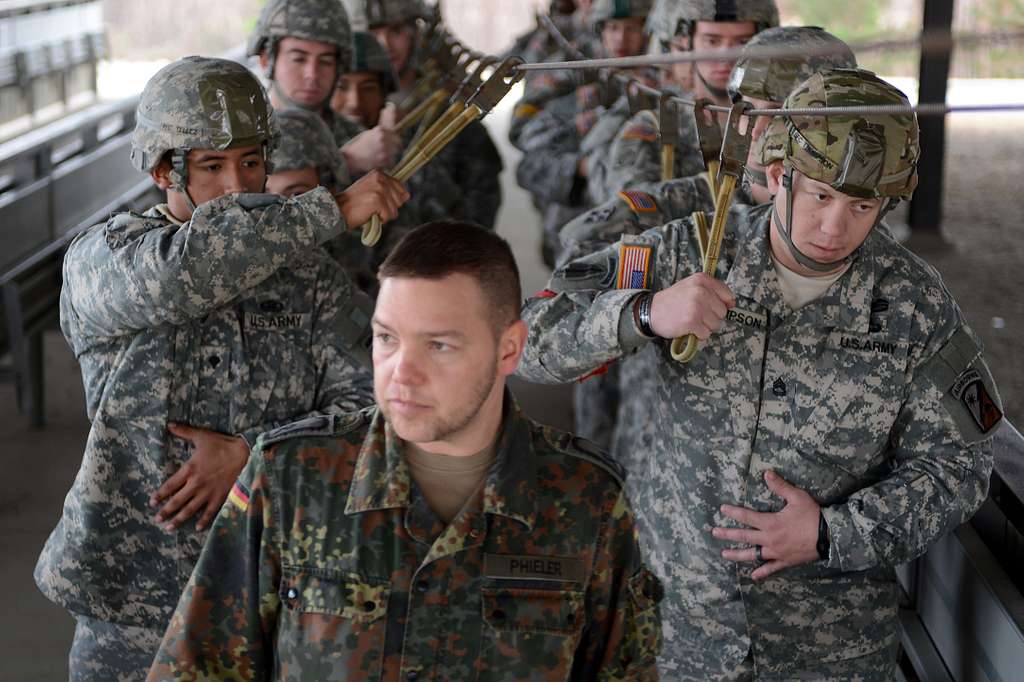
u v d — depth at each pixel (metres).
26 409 7.18
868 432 3.00
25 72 11.67
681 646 3.17
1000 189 9.36
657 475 3.20
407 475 2.24
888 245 3.04
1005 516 3.35
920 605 3.83
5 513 6.07
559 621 2.25
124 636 3.29
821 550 2.94
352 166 5.19
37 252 7.03
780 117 2.83
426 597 2.22
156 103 3.22
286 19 5.28
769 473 2.99
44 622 5.20
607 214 3.74
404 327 2.08
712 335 3.03
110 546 3.24
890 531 2.91
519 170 6.83
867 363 2.98
